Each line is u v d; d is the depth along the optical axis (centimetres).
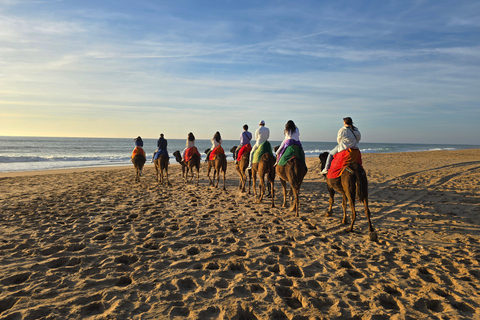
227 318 308
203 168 2191
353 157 614
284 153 784
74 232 598
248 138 1095
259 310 326
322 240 576
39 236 569
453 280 405
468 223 687
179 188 1220
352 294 366
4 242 528
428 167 1830
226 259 475
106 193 1078
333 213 801
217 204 904
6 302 332
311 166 1925
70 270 421
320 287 386
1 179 1475
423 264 461
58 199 951
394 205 887
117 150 5628
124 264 441
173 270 429
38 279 388
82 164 2625
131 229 627
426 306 342
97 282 385
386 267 451
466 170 1641
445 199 934
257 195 1063
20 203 879
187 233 605
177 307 328
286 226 667
